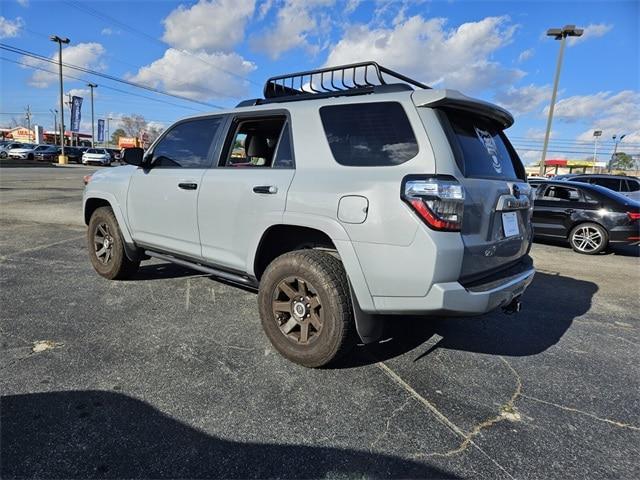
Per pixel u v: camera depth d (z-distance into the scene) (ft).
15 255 18.78
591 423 8.11
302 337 9.57
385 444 7.23
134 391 8.45
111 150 162.40
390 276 8.20
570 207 27.96
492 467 6.82
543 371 10.14
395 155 8.47
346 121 9.32
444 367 10.09
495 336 12.21
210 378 9.05
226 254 11.20
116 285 14.99
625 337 12.60
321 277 9.02
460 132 9.04
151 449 6.86
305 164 9.68
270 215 9.88
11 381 8.62
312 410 8.10
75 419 7.50
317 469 6.60
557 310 14.98
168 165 12.96
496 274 9.41
